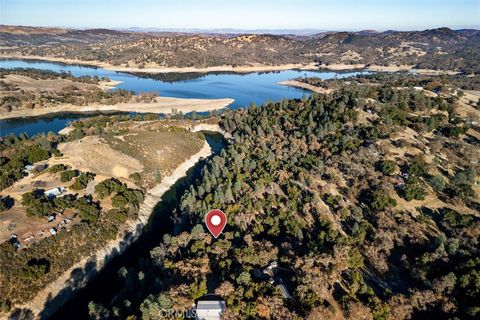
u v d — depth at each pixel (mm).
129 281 91625
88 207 114250
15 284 88812
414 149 139750
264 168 143250
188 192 134875
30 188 124250
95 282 100500
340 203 113688
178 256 96188
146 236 121250
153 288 85125
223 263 85938
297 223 102438
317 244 92188
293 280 80000
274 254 88938
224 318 69562
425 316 74500
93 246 107062
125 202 123938
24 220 106250
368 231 101312
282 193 122062
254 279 83188
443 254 87250
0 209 107062
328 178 127500
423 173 123312
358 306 71562
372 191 115312
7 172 131250
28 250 96062
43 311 88938
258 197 122188
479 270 80625
